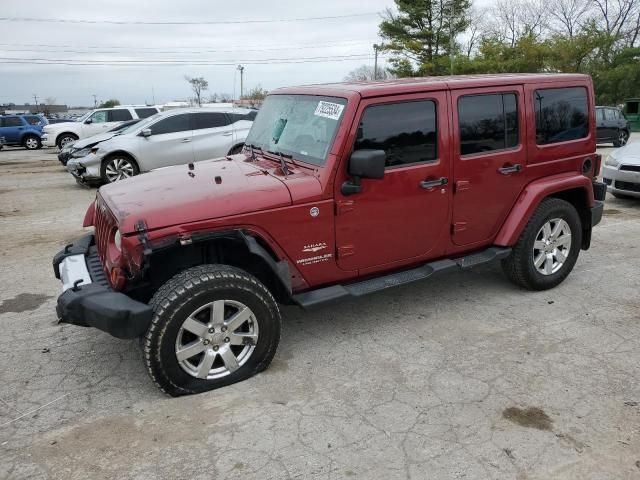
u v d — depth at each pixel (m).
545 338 4.04
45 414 3.22
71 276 3.58
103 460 2.80
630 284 5.12
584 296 4.84
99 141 12.76
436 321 4.38
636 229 7.16
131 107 21.23
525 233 4.60
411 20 40.22
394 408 3.19
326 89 3.90
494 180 4.34
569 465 2.69
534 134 4.51
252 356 3.49
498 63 38.72
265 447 2.87
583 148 4.89
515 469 2.67
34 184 12.73
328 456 2.79
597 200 5.29
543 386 3.39
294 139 3.99
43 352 4.00
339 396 3.33
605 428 2.97
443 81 4.05
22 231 7.79
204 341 3.30
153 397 3.37
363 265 3.91
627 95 38.66
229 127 11.90
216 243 3.47
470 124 4.14
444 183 4.06
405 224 3.97
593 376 3.49
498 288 5.05
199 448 2.88
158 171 4.26
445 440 2.89
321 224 3.62
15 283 5.53
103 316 3.04
